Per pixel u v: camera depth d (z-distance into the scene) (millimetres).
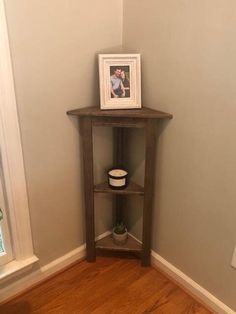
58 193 1510
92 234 1644
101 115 1346
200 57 1167
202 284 1485
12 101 1195
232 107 1120
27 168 1349
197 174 1330
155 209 1608
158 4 1251
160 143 1453
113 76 1377
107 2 1349
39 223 1494
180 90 1279
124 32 1439
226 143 1179
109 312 1439
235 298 1354
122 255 1778
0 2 1058
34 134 1318
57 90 1324
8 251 1442
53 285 1579
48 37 1225
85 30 1324
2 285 1462
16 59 1167
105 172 1668
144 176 1540
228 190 1229
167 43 1269
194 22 1147
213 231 1347
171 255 1606
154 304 1484
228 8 1037
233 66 1077
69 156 1478
